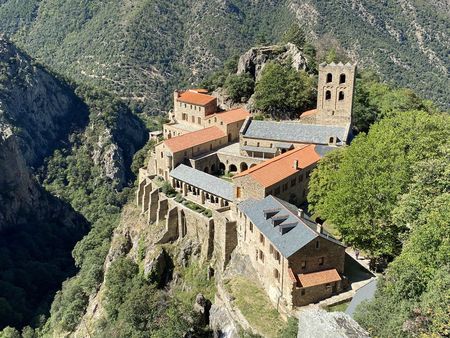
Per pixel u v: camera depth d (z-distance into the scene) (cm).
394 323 5200
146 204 13388
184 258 11475
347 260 9194
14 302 15750
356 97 14550
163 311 9944
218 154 13512
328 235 8438
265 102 15612
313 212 10756
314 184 10062
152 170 14238
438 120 9225
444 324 4766
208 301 10406
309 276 8088
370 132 10038
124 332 9950
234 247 10406
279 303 8300
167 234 11956
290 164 11075
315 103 15812
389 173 8175
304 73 16250
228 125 14300
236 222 10275
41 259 19800
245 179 10394
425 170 7300
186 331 9494
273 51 18538
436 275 5309
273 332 7994
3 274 17100
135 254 12650
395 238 8175
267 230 8644
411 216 7050
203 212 11388
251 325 8312
